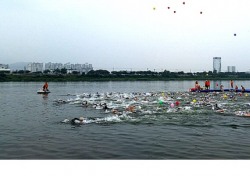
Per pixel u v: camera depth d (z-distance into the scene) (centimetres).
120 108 4353
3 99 6669
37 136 2556
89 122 3212
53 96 7588
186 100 5581
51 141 2367
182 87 13212
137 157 1909
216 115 3638
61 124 3148
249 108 4316
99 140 2394
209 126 2964
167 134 2602
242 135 2561
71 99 6297
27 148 2159
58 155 1972
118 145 2228
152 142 2317
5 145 2248
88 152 2042
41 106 5038
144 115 3641
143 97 6456
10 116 3838
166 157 1908
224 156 1930
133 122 3189
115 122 3198
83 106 4856
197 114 3716
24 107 4922
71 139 2433
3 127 3008
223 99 5812
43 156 1952
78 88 12300
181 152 2031
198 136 2523
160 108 4272
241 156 1930
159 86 14538
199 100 5572
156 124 3075
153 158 1881
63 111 4275
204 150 2081
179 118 3425
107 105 4709
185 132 2684
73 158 1897
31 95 8000
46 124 3166
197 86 8631
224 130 2772
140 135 2564
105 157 1914
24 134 2647
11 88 12306
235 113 3762
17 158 1902
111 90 10631
